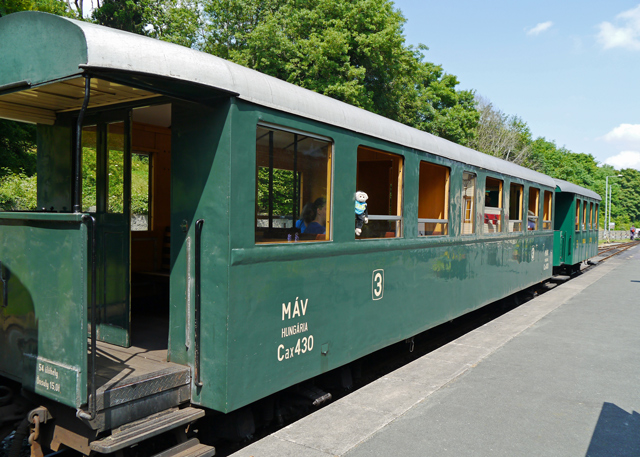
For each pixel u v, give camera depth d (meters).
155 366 3.70
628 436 4.18
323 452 3.73
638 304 10.57
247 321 3.67
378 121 5.29
